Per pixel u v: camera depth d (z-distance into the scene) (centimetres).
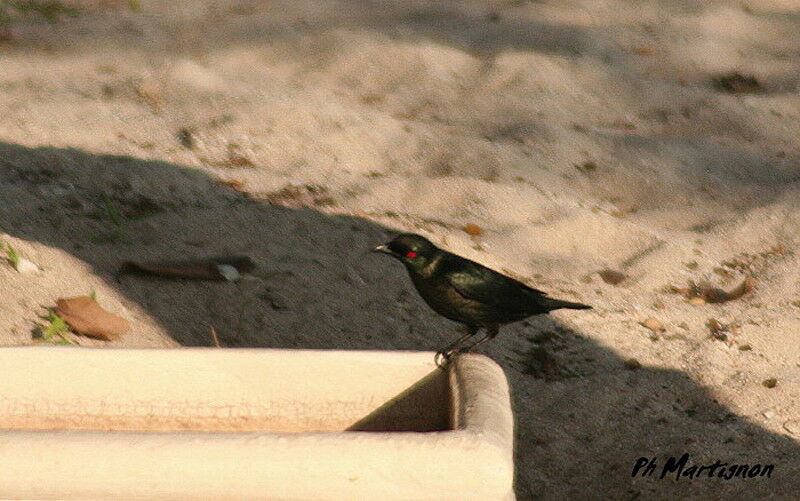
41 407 451
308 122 1280
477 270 614
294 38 1630
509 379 818
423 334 853
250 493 351
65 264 848
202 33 1678
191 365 453
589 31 1712
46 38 1611
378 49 1580
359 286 899
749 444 752
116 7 1811
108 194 1010
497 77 1498
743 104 1460
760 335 902
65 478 349
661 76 1576
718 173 1245
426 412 463
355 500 353
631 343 879
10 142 1116
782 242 1080
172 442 353
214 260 883
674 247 1046
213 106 1319
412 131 1283
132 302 820
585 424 773
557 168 1227
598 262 1027
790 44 1727
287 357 456
